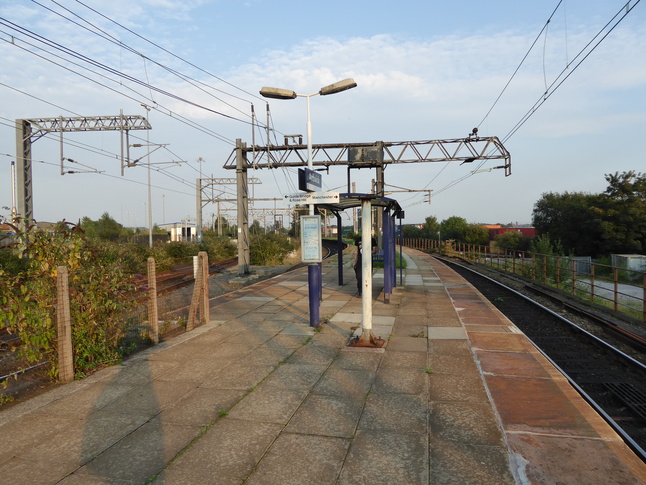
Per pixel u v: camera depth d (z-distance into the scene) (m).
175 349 7.09
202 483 3.22
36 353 5.58
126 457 3.62
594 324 11.15
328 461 3.53
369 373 5.80
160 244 33.09
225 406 4.70
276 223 73.62
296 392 5.11
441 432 4.04
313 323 8.68
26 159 23.22
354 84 9.94
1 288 5.32
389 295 11.77
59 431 4.12
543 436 3.94
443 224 69.94
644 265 28.53
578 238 44.53
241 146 20.53
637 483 3.20
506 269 25.98
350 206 11.30
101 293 6.29
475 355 6.62
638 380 6.92
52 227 6.34
